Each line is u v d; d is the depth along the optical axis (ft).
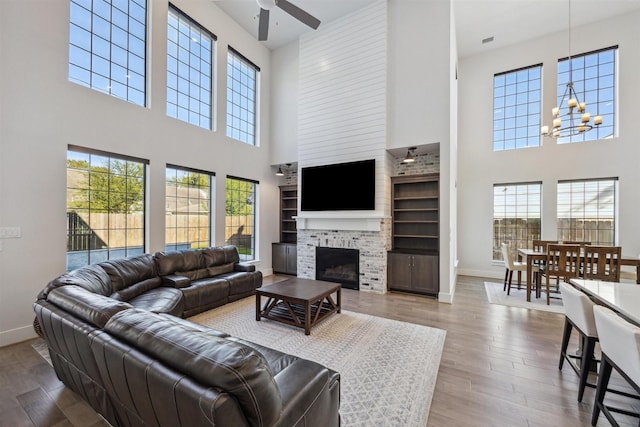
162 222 14.21
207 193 17.03
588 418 5.93
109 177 12.45
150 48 13.67
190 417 3.18
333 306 12.30
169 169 14.97
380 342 9.51
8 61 9.32
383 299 14.74
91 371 4.97
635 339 4.50
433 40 14.90
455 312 12.67
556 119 14.47
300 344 9.34
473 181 20.97
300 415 3.77
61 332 5.31
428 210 16.92
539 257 14.33
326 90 18.06
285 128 20.92
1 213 9.24
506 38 19.25
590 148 17.61
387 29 16.10
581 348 8.07
